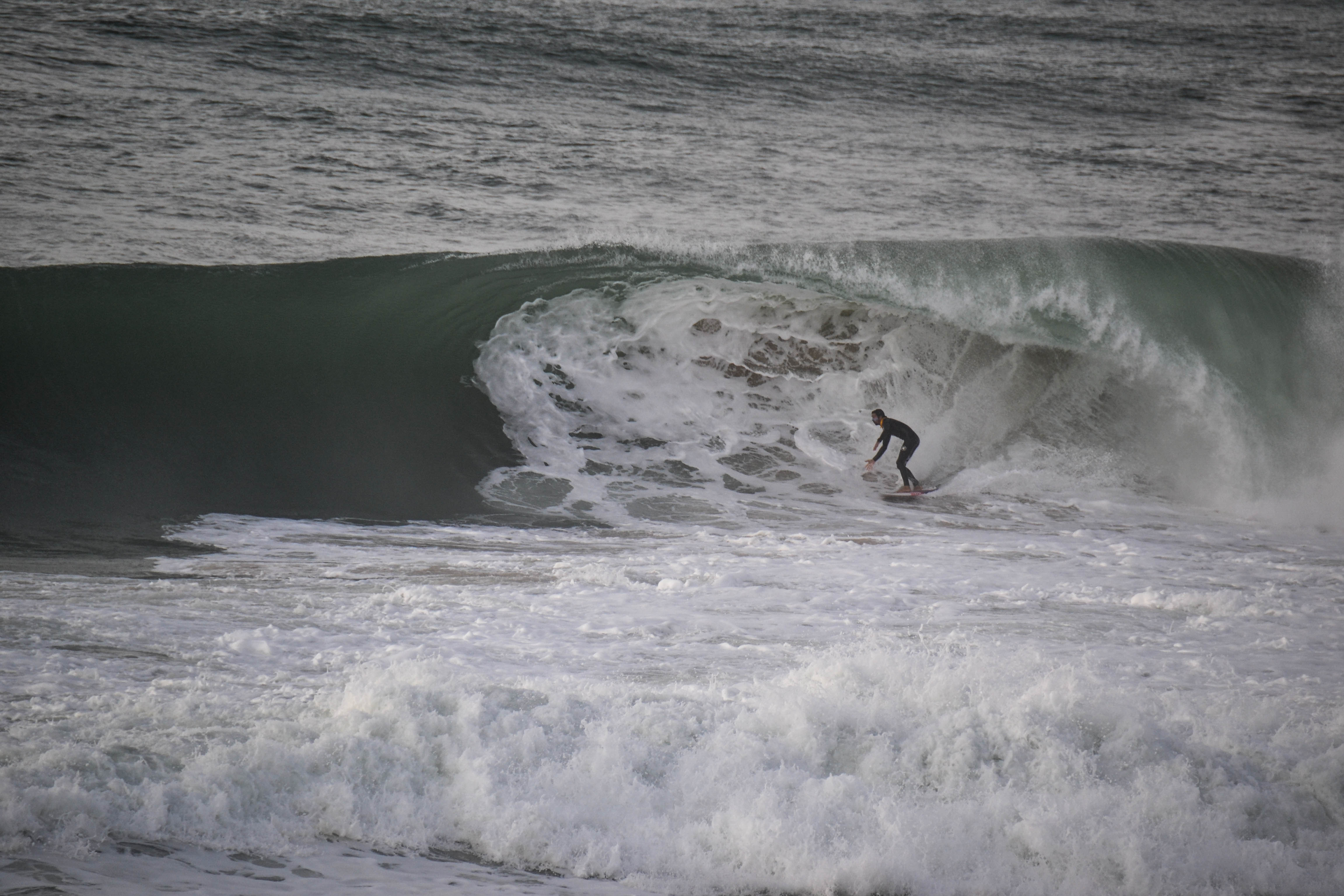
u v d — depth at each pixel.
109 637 20.67
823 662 18.28
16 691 16.09
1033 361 59.31
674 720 15.52
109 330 51.47
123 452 44.50
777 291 60.09
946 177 99.25
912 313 60.19
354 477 46.38
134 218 68.31
